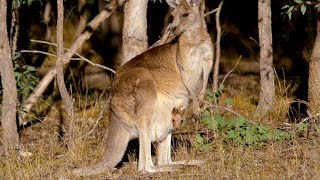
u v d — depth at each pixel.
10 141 19.89
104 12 23.61
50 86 29.56
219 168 15.30
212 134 19.69
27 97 24.83
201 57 16.55
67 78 30.45
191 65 16.41
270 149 16.52
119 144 16.22
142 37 19.16
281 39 34.53
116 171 16.52
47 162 17.56
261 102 23.19
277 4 35.59
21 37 29.47
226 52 35.75
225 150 17.30
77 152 18.25
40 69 29.78
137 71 16.08
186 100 16.78
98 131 22.88
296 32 34.31
